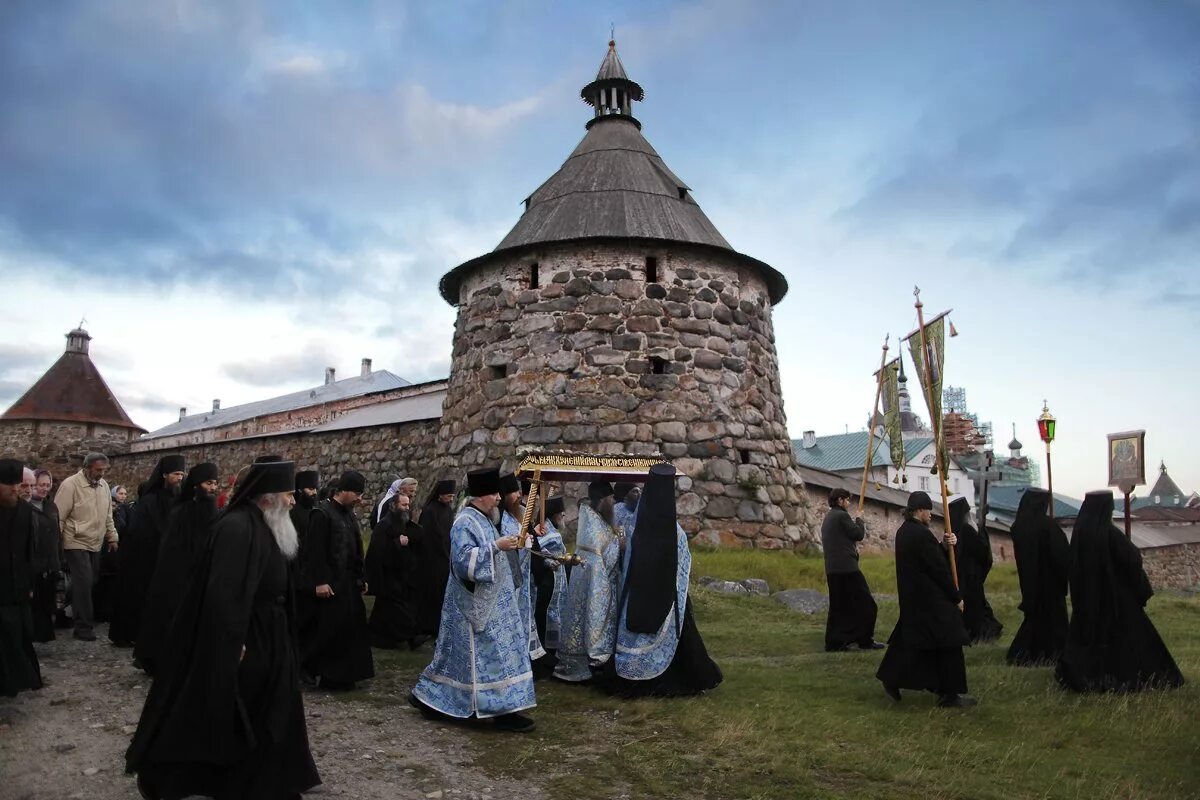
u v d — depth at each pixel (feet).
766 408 57.57
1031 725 20.86
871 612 30.68
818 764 18.28
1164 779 17.62
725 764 18.12
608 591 24.09
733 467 53.67
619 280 54.34
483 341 57.00
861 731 20.42
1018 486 185.16
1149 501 276.21
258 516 14.37
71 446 136.98
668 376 53.21
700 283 55.98
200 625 13.39
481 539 20.29
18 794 15.76
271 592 14.25
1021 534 28.50
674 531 23.63
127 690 23.00
